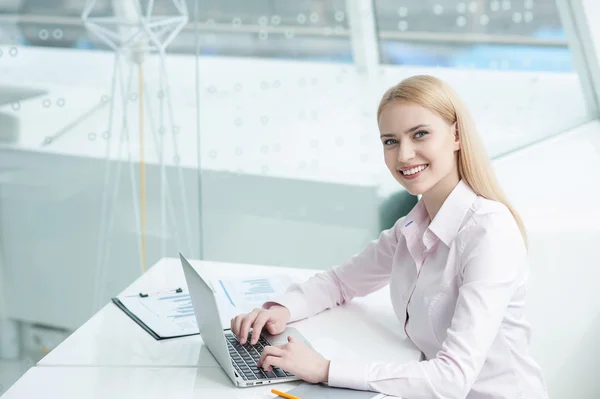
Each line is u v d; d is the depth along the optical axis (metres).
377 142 3.39
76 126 2.46
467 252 1.43
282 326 1.59
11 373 2.43
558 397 2.46
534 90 3.55
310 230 3.30
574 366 2.50
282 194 3.19
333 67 3.24
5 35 2.22
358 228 3.40
